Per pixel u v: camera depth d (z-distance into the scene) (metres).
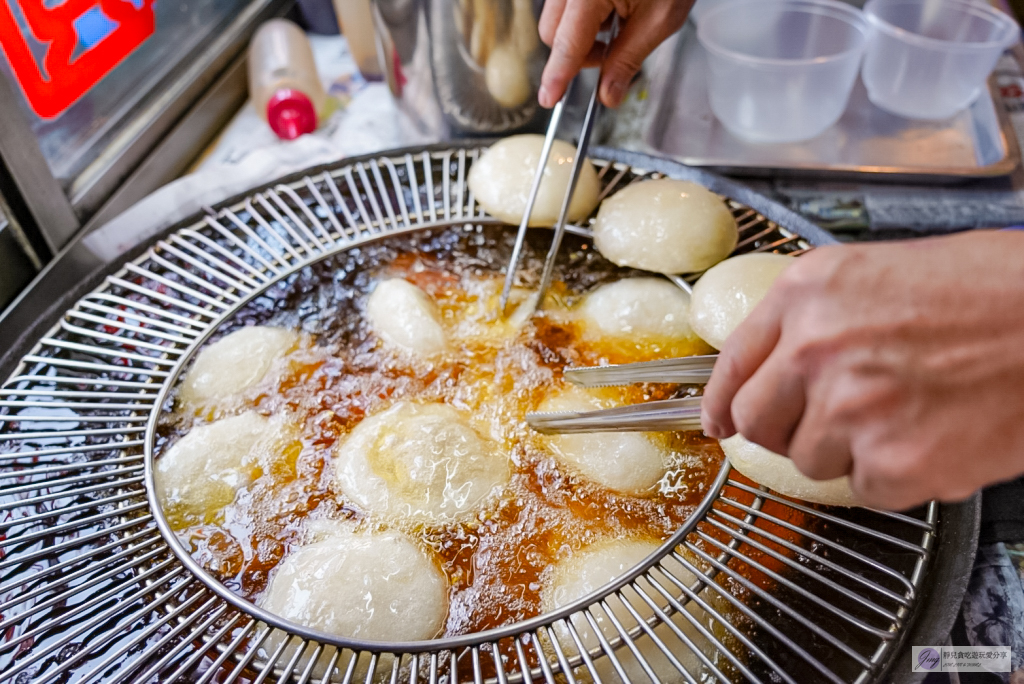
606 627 0.52
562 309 0.76
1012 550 0.61
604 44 0.81
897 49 1.13
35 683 0.47
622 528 0.58
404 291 0.74
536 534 0.58
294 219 0.82
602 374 0.54
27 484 0.57
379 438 0.63
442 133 1.04
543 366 0.70
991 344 0.31
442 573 0.56
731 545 0.57
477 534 0.58
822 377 0.33
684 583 0.54
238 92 1.20
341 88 1.27
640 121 1.17
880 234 0.96
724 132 1.17
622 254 0.75
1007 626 0.57
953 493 0.33
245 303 0.75
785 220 0.79
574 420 0.56
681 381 0.53
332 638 0.49
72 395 0.64
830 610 0.50
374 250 0.81
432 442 0.61
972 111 1.19
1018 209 0.97
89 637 0.51
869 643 0.51
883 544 0.57
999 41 1.13
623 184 0.88
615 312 0.73
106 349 0.69
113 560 0.54
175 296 0.77
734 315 0.66
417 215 0.83
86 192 0.88
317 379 0.69
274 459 0.63
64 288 0.82
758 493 0.58
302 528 0.58
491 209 0.80
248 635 0.51
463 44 0.90
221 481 0.61
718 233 0.74
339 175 0.88
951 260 0.32
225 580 0.55
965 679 0.54
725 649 0.48
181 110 1.07
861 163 1.10
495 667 0.49
